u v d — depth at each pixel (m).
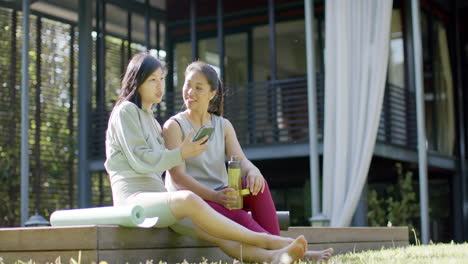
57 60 12.45
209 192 3.10
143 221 2.79
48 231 2.75
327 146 7.99
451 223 12.46
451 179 12.59
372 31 8.03
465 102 12.93
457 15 13.04
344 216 7.80
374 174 11.81
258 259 2.78
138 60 3.12
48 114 12.30
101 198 12.65
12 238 2.82
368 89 7.99
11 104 11.80
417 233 11.17
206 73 3.31
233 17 12.66
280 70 12.23
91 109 11.99
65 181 12.41
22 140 9.52
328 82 8.02
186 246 3.14
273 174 12.52
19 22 11.96
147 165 2.91
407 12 11.74
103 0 12.13
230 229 2.78
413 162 11.02
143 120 3.05
